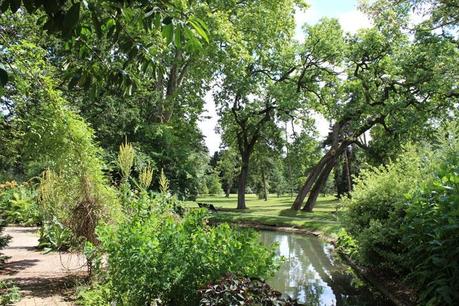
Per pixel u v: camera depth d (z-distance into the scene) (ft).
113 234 19.49
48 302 20.29
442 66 73.82
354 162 143.84
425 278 17.33
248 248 17.78
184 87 85.46
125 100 56.90
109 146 55.52
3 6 6.90
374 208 30.17
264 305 13.69
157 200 28.71
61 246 35.65
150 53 11.31
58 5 7.04
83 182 25.23
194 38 8.94
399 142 79.46
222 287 14.15
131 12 9.25
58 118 24.84
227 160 152.97
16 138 28.27
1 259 29.96
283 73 96.48
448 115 76.28
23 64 18.85
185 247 17.65
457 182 16.78
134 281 17.71
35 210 55.01
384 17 76.48
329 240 52.29
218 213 82.58
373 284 28.12
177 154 63.10
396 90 82.28
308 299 26.68
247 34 86.53
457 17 62.95
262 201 158.30
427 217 17.90
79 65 11.71
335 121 93.97
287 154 106.32
